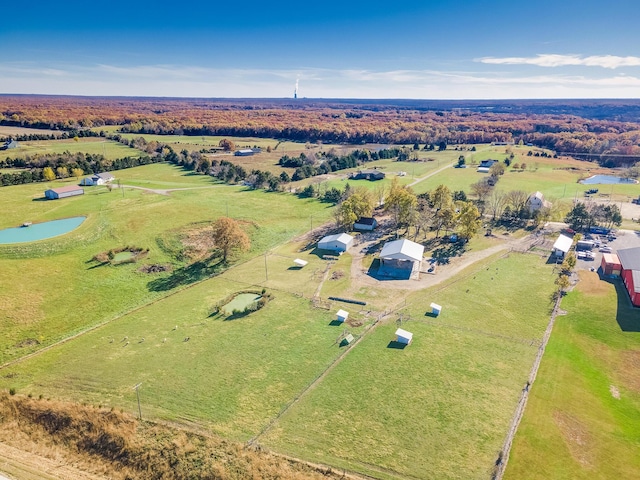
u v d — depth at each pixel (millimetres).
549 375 50875
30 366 53969
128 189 135875
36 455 41031
